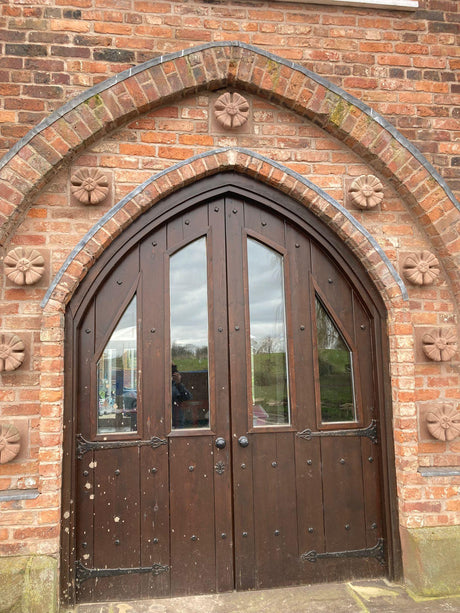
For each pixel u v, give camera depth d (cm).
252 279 329
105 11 307
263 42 321
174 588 297
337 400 328
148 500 301
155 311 314
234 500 308
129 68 304
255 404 320
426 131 333
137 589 294
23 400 284
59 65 300
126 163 308
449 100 338
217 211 326
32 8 301
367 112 321
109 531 296
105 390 307
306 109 318
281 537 309
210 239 323
